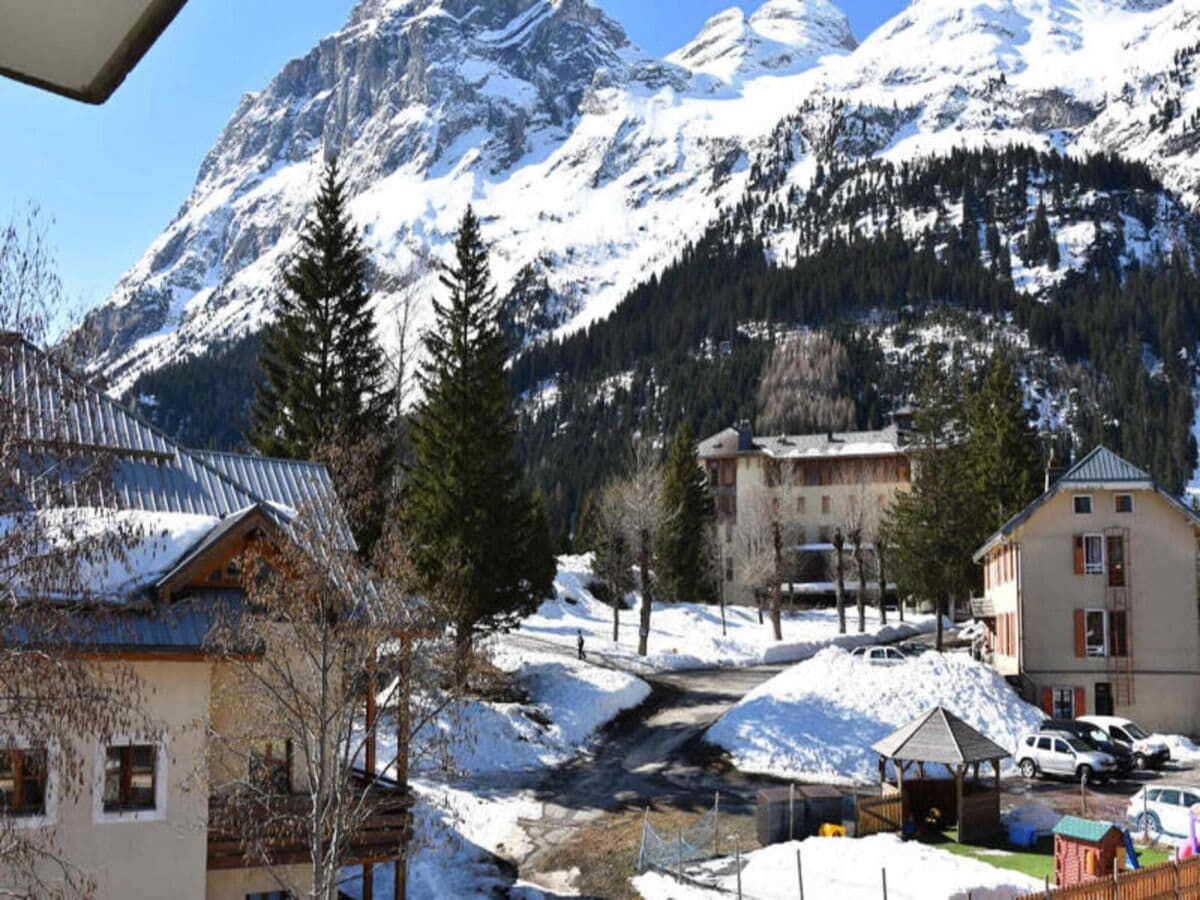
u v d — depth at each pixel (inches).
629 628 3469.5
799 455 4990.2
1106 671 2337.6
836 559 4082.2
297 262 2140.7
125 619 846.5
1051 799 1752.0
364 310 2193.7
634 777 1861.5
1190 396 7765.8
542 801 1706.4
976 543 2913.4
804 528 4938.5
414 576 1034.7
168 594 948.0
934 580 2942.9
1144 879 994.7
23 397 671.8
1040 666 2363.4
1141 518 2361.0
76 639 703.7
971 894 1129.4
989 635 2805.1
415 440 2139.5
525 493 2647.6
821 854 1362.0
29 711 634.8
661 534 3715.6
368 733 1010.1
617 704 2287.2
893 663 2225.6
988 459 2962.6
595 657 2785.4
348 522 1146.7
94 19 99.0
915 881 1240.2
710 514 4094.5
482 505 2066.9
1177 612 2329.0
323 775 859.4
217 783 989.2
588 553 4630.9
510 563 2110.0
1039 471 2999.5
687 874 1366.9
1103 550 2363.4
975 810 1530.5
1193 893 1039.6
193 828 949.2
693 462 4023.1
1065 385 7706.7
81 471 717.3
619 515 3425.2
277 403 2082.9
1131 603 2345.0
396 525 1182.3
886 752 1566.2
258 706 956.0
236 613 955.3
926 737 1565.0
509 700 2170.3
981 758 1535.4
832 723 2036.2
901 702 2102.6
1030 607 2384.4
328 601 916.6
